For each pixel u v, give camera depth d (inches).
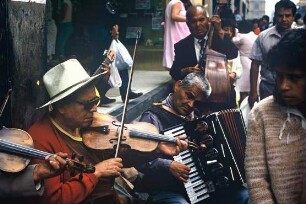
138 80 371.6
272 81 216.5
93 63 266.7
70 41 274.7
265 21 622.8
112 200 109.6
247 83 315.6
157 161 131.5
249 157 91.7
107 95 290.7
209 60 180.9
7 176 88.7
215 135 132.7
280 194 88.4
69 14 313.3
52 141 107.7
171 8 304.7
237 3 1040.8
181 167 129.9
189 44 193.3
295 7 215.8
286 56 82.8
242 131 134.7
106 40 278.4
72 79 106.3
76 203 100.0
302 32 84.0
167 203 133.0
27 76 139.8
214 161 133.0
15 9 133.6
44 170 89.0
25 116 139.1
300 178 87.7
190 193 132.9
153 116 140.3
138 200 130.2
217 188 133.6
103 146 114.8
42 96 146.5
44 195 98.7
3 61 131.3
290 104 86.5
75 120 108.4
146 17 467.2
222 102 176.4
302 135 87.5
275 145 88.7
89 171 91.7
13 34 133.1
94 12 306.2
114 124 121.7
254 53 222.7
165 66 314.0
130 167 123.9
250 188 90.8
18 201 93.1
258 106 92.0
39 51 145.2
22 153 89.7
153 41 467.8
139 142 120.0
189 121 133.6
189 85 139.3
